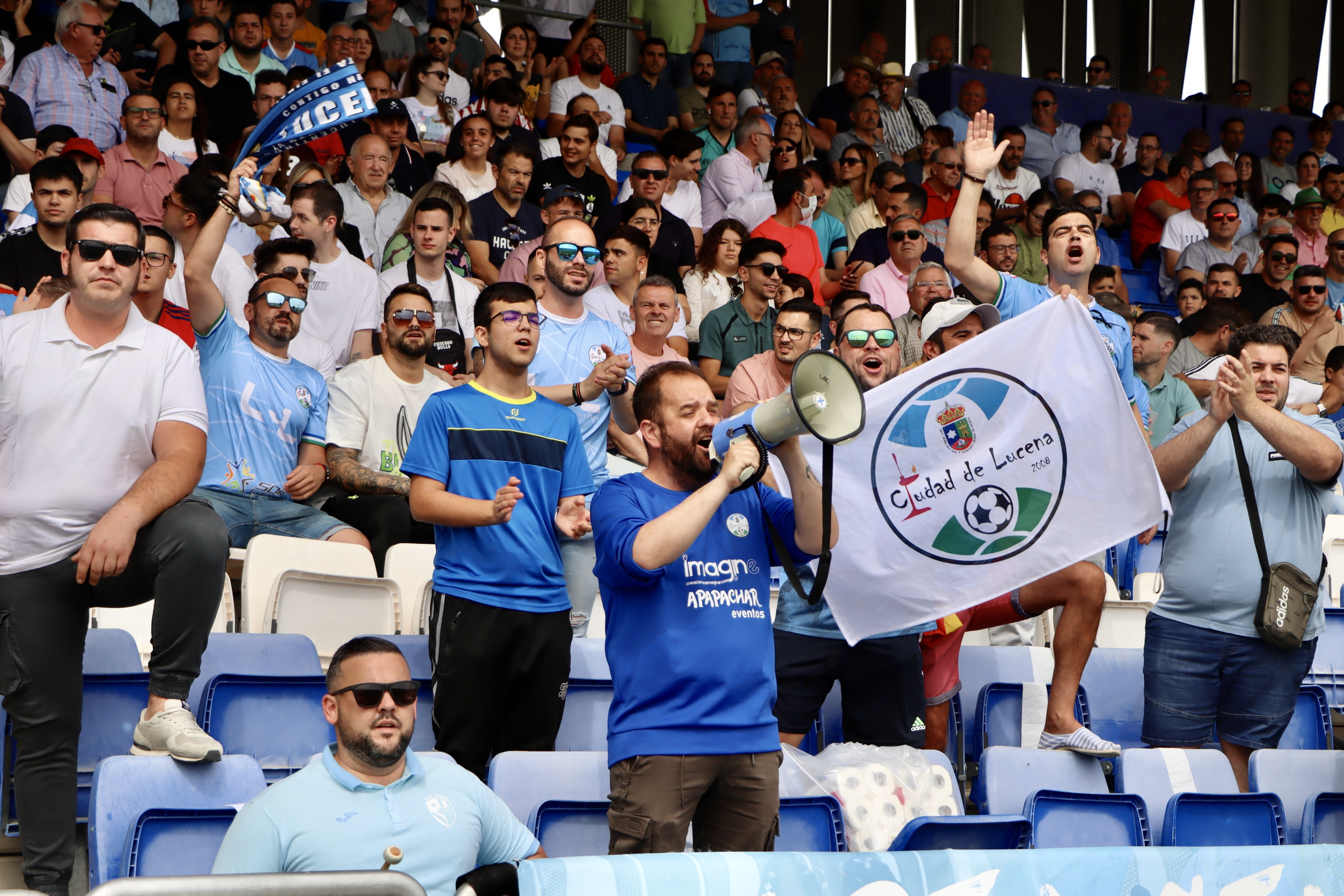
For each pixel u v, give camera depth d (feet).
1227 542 22.94
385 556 26.78
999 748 21.49
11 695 17.35
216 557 17.69
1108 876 14.03
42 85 43.39
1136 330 35.83
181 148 43.45
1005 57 82.28
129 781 16.69
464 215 38.11
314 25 54.54
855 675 21.66
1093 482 21.18
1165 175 67.15
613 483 16.49
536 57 58.95
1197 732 23.26
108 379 17.72
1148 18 85.30
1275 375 23.18
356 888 11.07
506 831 16.78
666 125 59.77
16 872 19.02
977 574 21.09
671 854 12.60
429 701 21.97
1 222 38.93
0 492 17.43
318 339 32.09
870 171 55.88
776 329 29.60
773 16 68.69
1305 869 14.84
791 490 16.25
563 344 26.14
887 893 13.20
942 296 39.32
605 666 23.58
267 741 20.13
